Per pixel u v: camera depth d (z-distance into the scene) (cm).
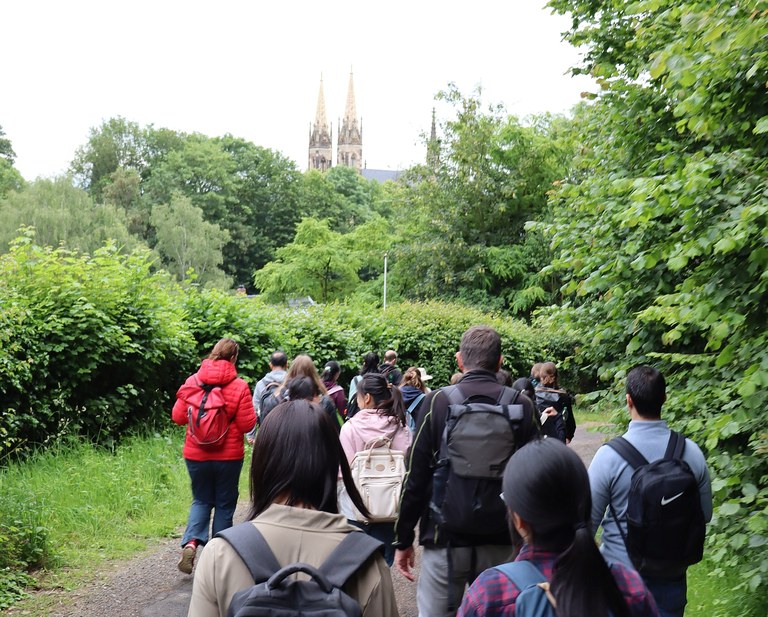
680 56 554
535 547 213
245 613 190
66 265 1162
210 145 8406
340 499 564
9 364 947
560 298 3712
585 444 1809
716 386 621
